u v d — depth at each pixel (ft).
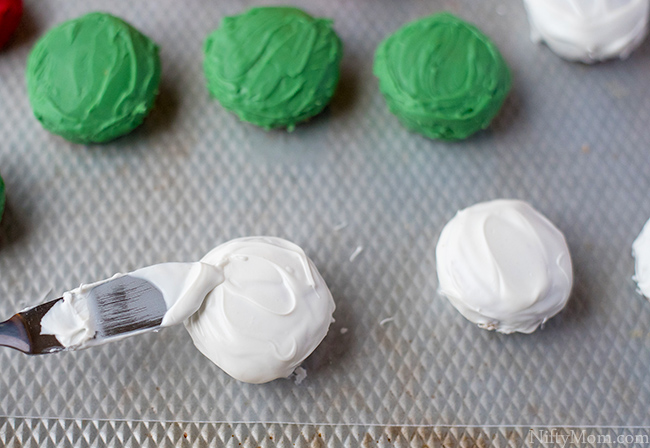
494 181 1.13
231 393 1.05
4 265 1.09
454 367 1.07
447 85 1.08
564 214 1.12
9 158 1.13
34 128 1.14
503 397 1.06
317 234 1.11
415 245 1.11
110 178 1.12
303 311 1.01
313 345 1.01
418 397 1.06
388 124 1.15
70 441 1.03
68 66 1.08
